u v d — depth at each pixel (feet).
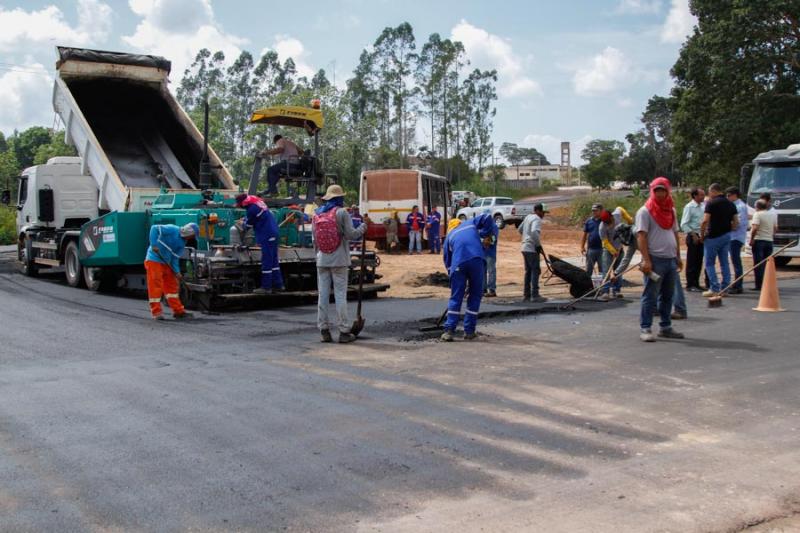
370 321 34.17
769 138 111.14
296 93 172.65
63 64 46.73
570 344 27.89
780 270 59.62
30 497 13.92
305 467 15.26
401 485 14.26
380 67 255.29
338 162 167.12
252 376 23.31
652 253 28.22
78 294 47.62
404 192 87.20
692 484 14.21
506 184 327.88
